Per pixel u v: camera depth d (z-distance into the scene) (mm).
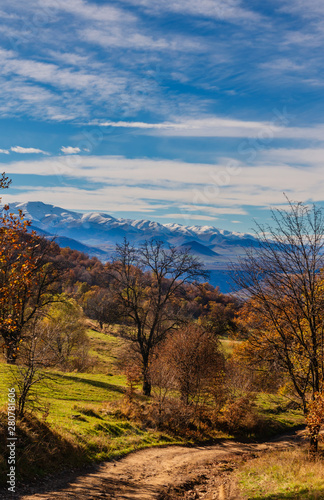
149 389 31047
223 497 11461
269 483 12250
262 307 15227
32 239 12703
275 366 15461
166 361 27000
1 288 11977
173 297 33500
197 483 13789
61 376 30781
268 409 35156
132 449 17078
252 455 19875
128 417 22250
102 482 12234
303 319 15891
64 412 18891
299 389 15141
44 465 11922
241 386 28828
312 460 14523
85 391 27359
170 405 24719
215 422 27062
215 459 18078
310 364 14719
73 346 44219
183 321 31016
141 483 12875
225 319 27203
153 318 33156
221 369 28125
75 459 13570
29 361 13867
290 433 29094
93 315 75938
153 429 21656
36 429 13312
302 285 14539
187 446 20531
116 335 64562
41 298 36688
